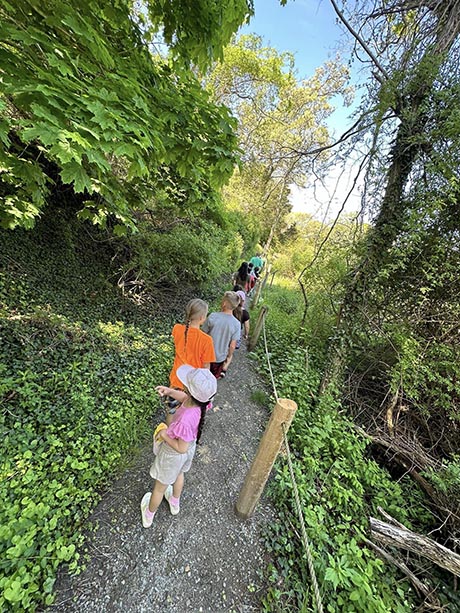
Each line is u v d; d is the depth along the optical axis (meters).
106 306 4.99
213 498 2.49
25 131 1.38
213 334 3.19
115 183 3.06
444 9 3.40
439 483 2.96
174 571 1.90
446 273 3.51
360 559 2.12
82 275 5.16
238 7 2.66
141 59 2.67
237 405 3.98
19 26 1.71
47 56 1.58
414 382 3.73
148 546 1.98
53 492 2.02
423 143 3.36
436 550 2.23
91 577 1.73
